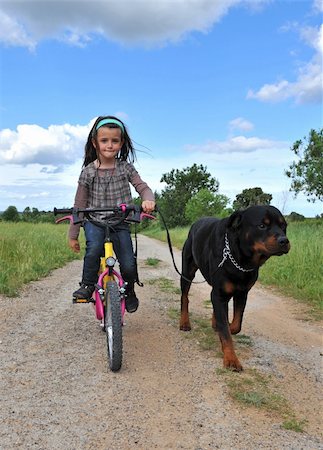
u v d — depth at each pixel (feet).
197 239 16.39
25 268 28.63
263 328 18.11
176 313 19.95
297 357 14.67
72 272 31.45
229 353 13.33
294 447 9.10
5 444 8.91
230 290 13.84
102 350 14.58
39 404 10.66
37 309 19.77
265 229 12.79
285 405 11.03
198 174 245.04
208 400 11.11
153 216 14.16
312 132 84.84
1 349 14.40
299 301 23.82
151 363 13.53
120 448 8.89
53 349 14.58
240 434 9.53
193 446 9.02
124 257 14.38
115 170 14.97
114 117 14.79
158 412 10.41
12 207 149.48
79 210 13.42
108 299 13.01
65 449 8.80
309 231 45.32
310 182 85.20
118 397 11.10
